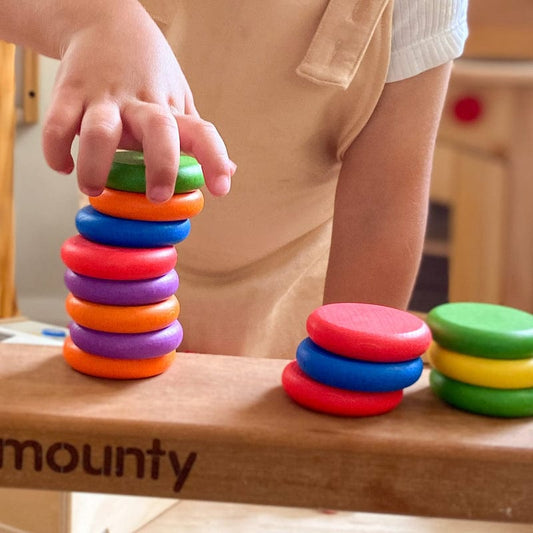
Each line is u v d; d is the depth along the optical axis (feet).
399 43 2.44
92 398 1.61
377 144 2.56
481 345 1.62
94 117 1.48
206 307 3.01
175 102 1.66
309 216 2.92
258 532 2.89
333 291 2.71
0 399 1.57
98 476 1.55
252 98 2.53
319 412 1.61
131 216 1.64
